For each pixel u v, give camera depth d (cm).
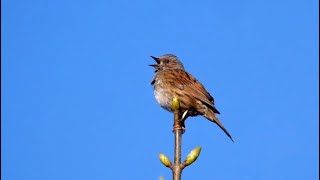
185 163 539
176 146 555
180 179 538
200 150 543
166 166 547
